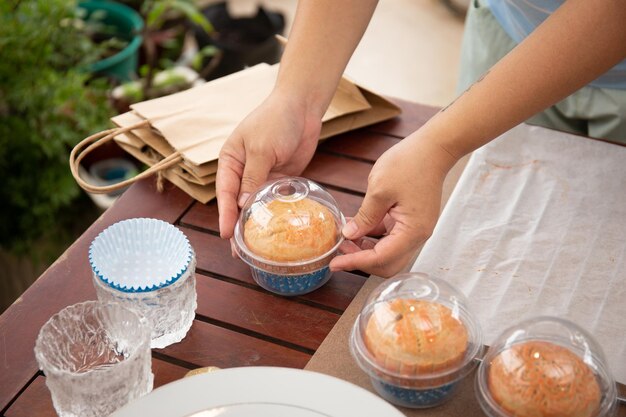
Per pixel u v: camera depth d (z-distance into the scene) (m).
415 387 0.64
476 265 0.78
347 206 0.88
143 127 0.92
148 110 0.92
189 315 0.73
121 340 0.68
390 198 0.74
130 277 0.74
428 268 0.78
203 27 1.98
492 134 0.73
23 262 1.52
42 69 1.44
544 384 0.61
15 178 1.45
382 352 0.65
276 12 2.10
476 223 0.83
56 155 1.47
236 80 0.98
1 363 0.71
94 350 0.69
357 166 0.93
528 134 0.93
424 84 2.14
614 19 0.67
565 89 0.71
